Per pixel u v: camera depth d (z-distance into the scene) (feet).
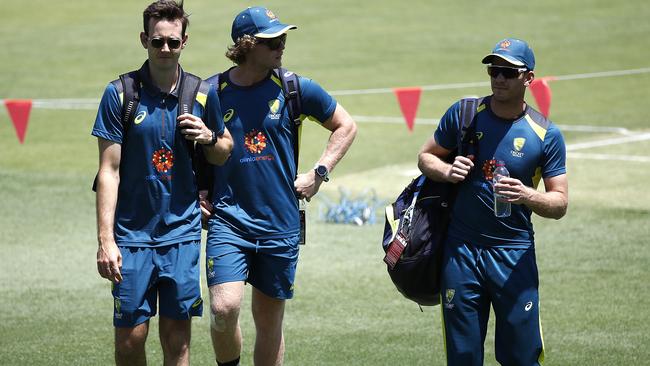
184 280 70.03
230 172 77.00
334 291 114.83
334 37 339.77
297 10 379.76
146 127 68.69
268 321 79.77
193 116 68.59
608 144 209.87
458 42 330.34
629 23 350.64
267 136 76.95
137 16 375.04
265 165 76.95
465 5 384.06
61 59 311.27
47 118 240.12
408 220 74.28
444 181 73.10
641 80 278.87
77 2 400.67
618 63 300.20
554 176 71.72
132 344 69.82
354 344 95.45
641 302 107.96
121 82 68.90
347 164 199.72
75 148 210.79
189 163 70.28
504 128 71.72
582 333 97.60
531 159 71.46
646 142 211.00
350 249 135.44
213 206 77.87
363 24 357.82
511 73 70.13
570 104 255.29
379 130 231.50
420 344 95.61
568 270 121.60
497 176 70.49
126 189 69.62
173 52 68.08
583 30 343.05
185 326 71.20
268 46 76.13
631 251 130.21
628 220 148.25
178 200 70.28
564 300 108.99
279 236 77.61
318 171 79.05
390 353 92.68
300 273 122.83
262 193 77.05
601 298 109.60
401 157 204.85
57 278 120.88
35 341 96.37
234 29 77.00
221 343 77.25
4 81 282.36
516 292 71.31
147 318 70.08
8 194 169.68
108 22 364.99
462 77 286.46
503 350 72.64
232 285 75.82
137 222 69.87
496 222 71.61
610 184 174.40
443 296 73.20
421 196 75.00
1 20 370.94
